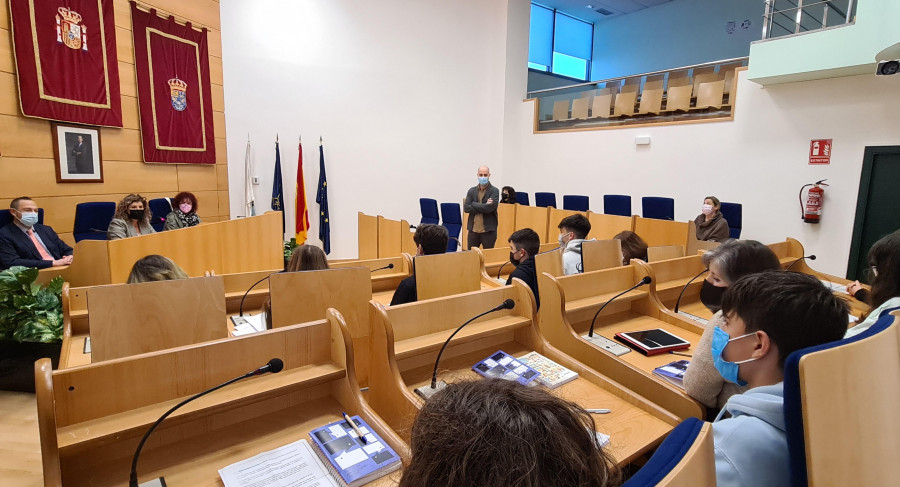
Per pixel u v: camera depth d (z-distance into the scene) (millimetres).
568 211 5355
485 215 5340
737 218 5039
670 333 2178
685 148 6070
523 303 1954
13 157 3822
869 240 4676
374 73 7000
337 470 1069
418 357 1750
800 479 674
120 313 1624
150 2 4836
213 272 2490
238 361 1314
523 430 471
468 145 8086
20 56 3785
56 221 4156
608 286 2406
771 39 4801
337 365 1423
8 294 2395
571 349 2006
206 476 1098
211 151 5617
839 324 925
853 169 4711
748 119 5453
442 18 7547
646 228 4648
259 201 6258
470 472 453
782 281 985
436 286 2299
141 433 1123
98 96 4379
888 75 4242
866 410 756
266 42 6094
